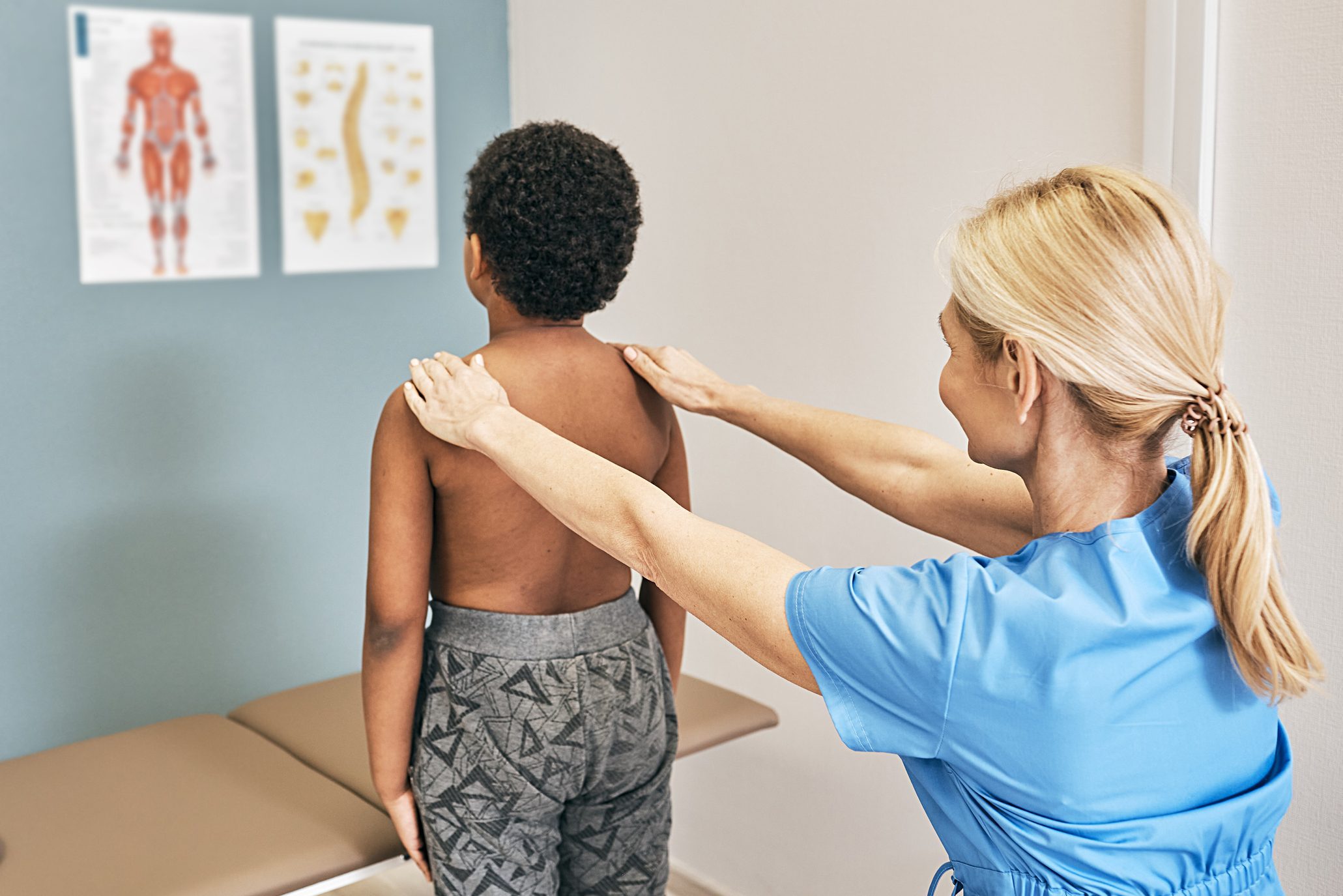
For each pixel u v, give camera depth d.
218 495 2.43
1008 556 1.06
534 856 1.54
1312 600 1.58
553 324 1.51
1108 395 0.97
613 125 2.57
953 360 1.09
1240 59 1.57
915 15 1.96
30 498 2.20
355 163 2.51
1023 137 1.84
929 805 1.09
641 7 2.46
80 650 2.29
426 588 1.48
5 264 2.13
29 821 1.78
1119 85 1.71
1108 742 0.94
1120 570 0.96
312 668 2.61
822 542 2.25
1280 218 1.56
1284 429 1.59
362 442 2.62
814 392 2.23
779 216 2.24
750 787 2.47
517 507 1.44
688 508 1.76
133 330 2.28
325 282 2.51
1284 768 1.05
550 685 1.47
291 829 1.76
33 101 2.12
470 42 2.68
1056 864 0.97
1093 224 0.96
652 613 1.77
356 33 2.47
